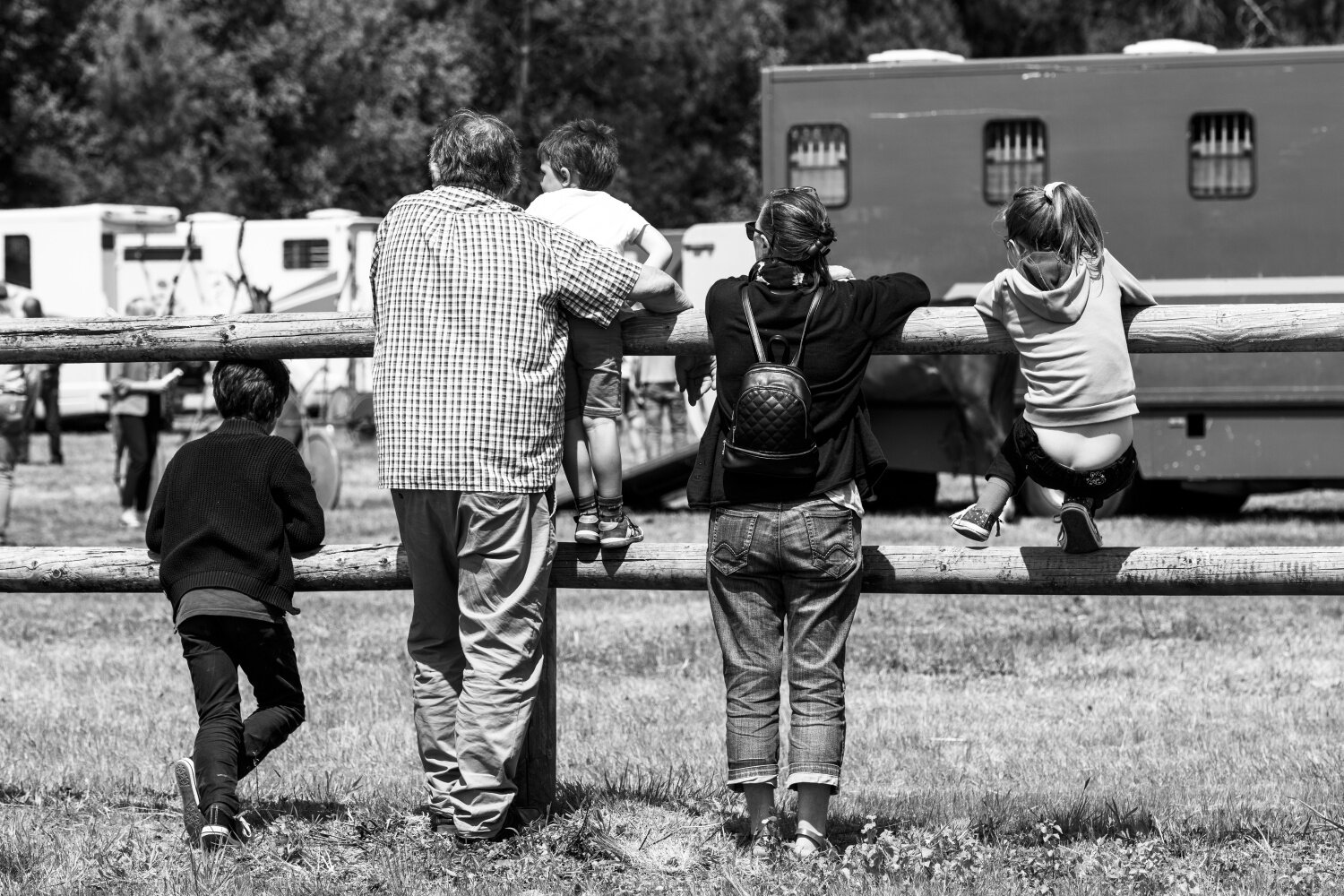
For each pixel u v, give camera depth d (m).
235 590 19.03
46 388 85.50
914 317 18.69
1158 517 58.25
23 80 143.88
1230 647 35.34
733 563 17.94
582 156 19.91
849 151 56.62
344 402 76.44
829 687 18.23
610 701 30.00
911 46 138.62
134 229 103.69
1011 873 18.11
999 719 28.58
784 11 146.12
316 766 24.67
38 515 62.50
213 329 20.19
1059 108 55.28
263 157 141.50
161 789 22.95
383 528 56.72
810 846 18.45
